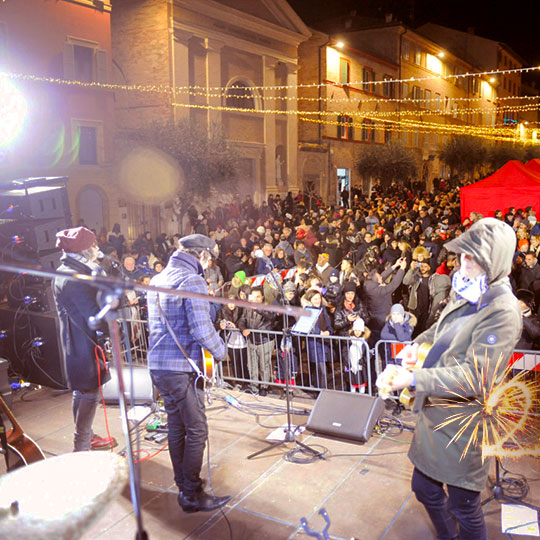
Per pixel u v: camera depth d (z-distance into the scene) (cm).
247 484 450
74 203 2092
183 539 380
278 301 817
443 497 283
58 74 2016
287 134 3300
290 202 2900
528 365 570
